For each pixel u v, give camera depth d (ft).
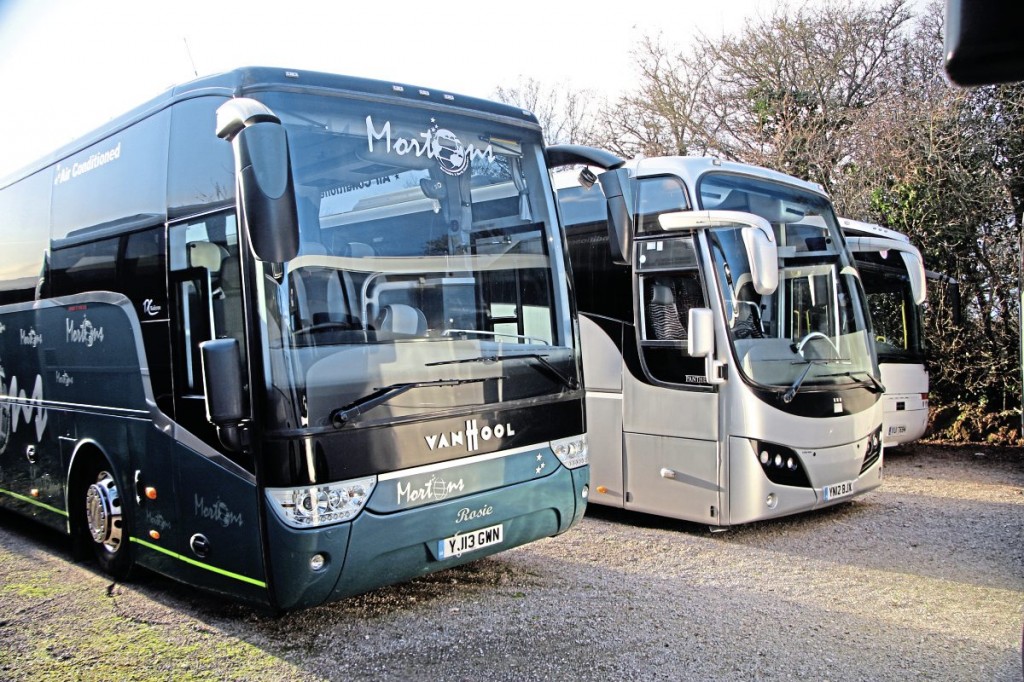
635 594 17.98
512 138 17.72
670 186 22.66
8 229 23.43
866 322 25.23
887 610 17.03
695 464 21.95
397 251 15.29
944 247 42.19
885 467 33.99
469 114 17.08
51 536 24.13
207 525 15.12
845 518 24.77
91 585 18.93
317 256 14.32
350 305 14.52
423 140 16.22
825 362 23.41
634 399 23.25
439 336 15.43
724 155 65.98
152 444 16.61
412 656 14.74
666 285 22.67
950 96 42.93
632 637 15.53
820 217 25.13
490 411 15.74
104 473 19.19
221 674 14.11
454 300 15.87
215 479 14.84
